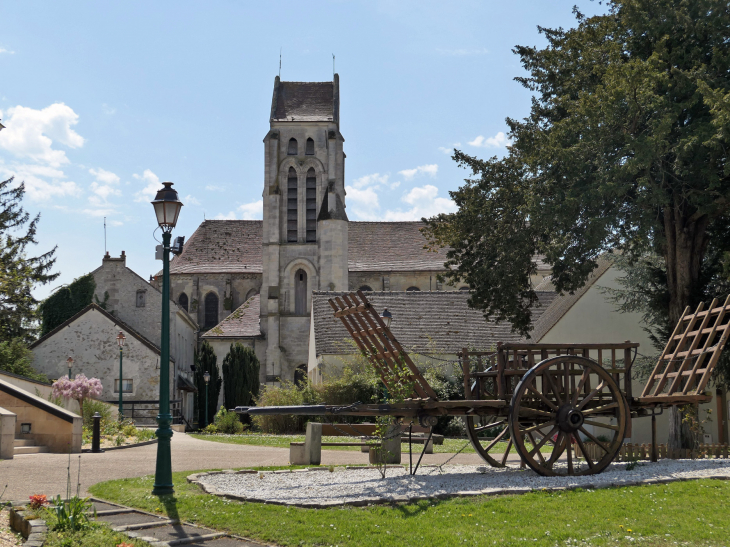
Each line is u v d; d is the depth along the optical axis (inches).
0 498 465.1
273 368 2365.9
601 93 805.9
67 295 2054.6
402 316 1665.8
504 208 992.9
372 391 1337.4
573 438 524.7
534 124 1034.7
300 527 370.3
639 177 811.4
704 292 861.8
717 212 824.9
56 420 857.5
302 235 2493.8
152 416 1723.7
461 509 399.5
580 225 877.2
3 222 2352.4
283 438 1146.0
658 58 801.6
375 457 579.2
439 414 513.0
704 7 786.2
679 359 609.9
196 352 2369.6
